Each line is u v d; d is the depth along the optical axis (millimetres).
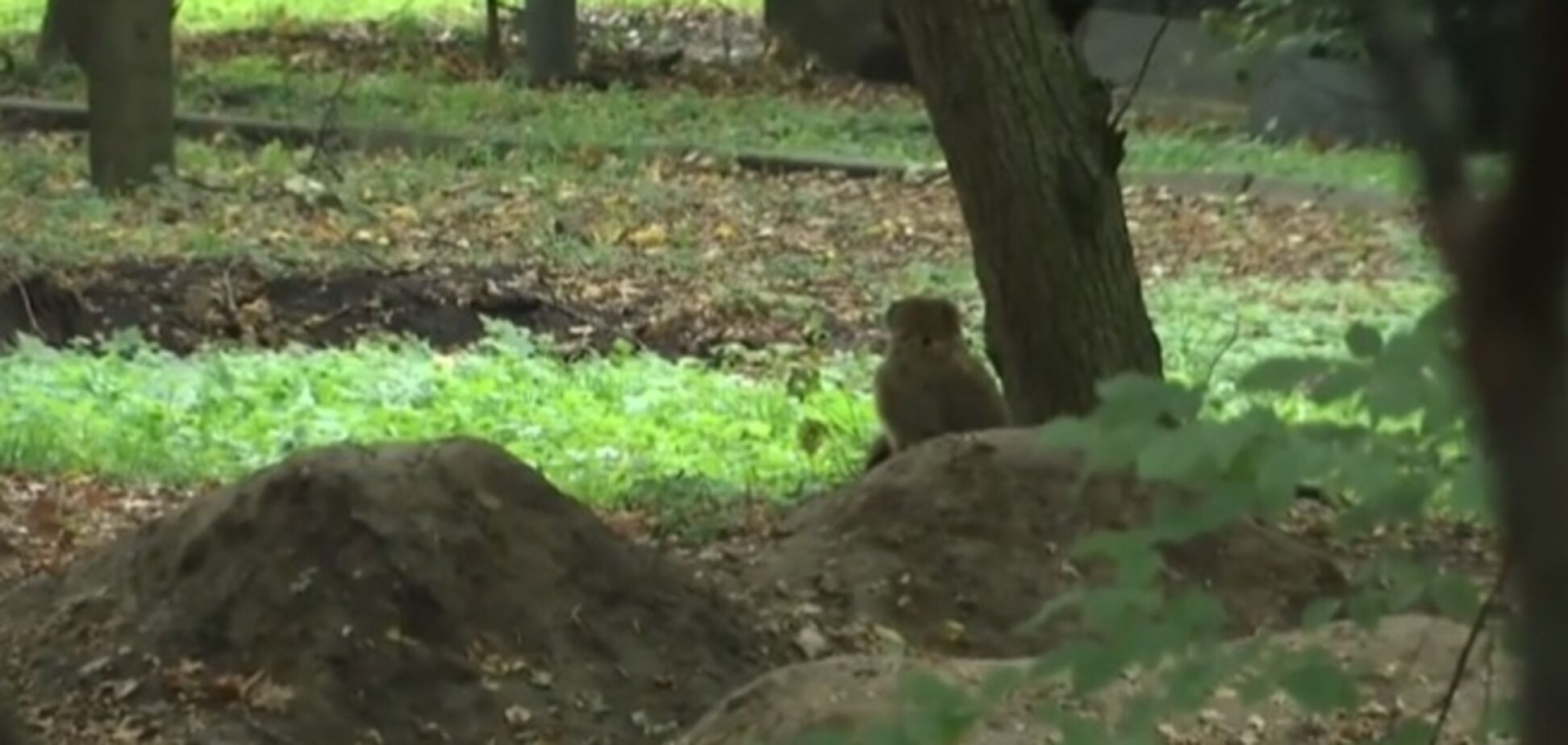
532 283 23344
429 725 10133
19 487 14922
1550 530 2383
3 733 7637
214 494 11062
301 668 10219
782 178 29750
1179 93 34562
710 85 37062
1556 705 2377
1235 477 4297
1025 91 14086
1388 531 5871
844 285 24297
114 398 17828
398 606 10445
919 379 14500
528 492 11070
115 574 10812
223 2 43750
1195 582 10844
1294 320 22031
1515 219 2363
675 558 11961
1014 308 14305
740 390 19203
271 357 19578
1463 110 2549
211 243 23750
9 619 10797
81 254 22844
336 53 39031
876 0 38625
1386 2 2557
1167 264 25453
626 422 17812
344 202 26609
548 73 36719
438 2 44500
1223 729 8109
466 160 29844
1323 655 4809
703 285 23922
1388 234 26422
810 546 12148
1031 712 6059
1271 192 28562
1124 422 4395
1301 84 32031
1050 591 11531
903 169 29844
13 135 31641
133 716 10000
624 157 30344
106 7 26672
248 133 31297
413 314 22328
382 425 17312
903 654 10789
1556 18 2266
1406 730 4961
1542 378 2387
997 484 12102
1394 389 4207
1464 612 4738
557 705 10328
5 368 18344
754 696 8656
